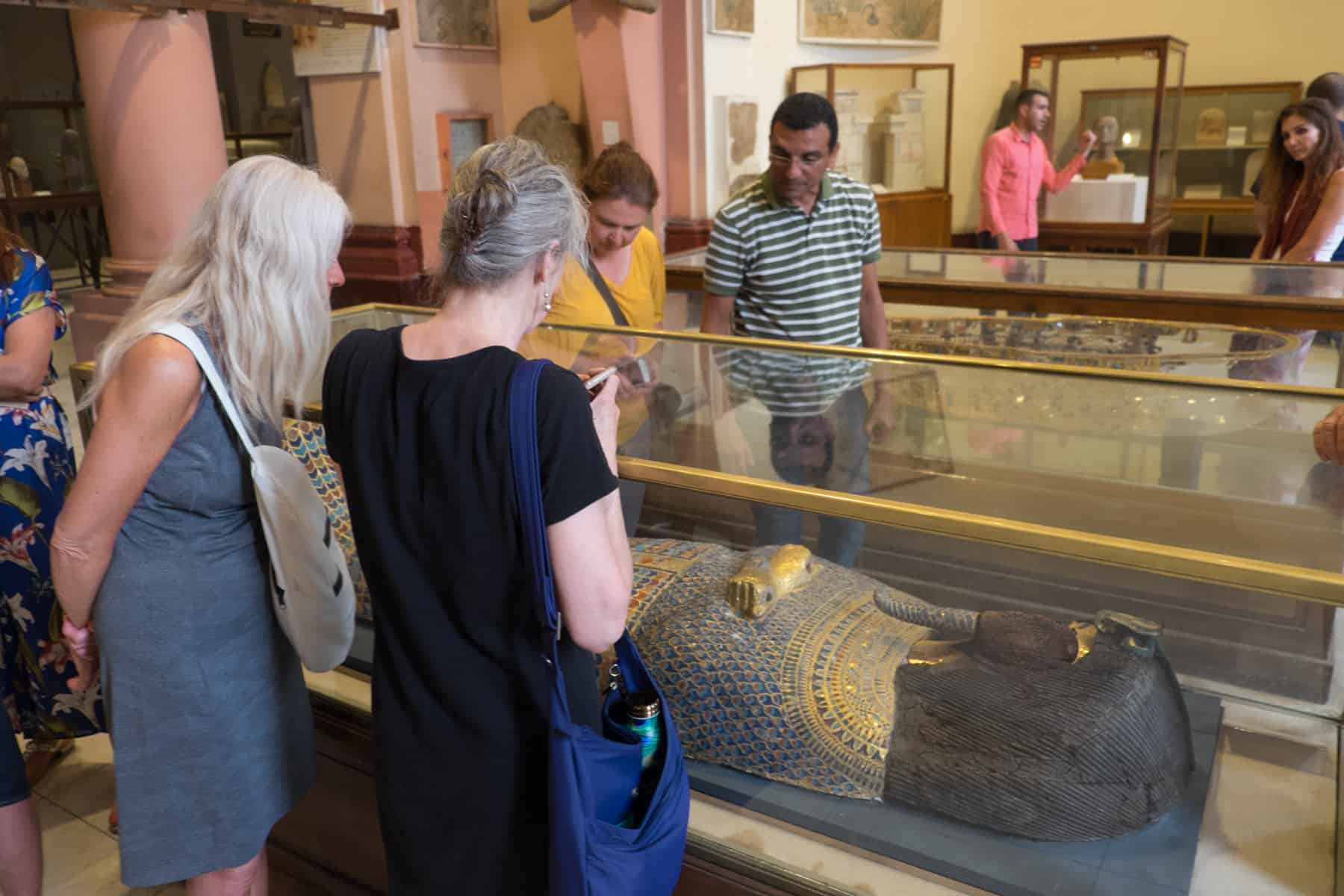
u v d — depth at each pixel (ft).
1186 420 5.90
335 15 17.89
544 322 8.55
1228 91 25.03
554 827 3.95
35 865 6.46
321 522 5.15
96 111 16.55
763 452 5.85
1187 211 25.88
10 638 7.65
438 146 20.17
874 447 5.82
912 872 5.00
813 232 9.06
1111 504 4.88
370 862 6.79
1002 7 27.50
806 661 5.31
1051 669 4.82
